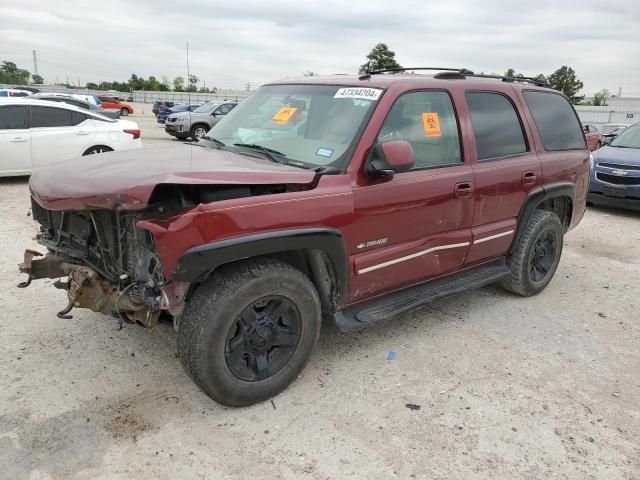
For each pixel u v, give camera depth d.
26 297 4.38
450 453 2.76
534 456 2.77
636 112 40.59
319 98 3.71
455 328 4.25
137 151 3.63
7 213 7.21
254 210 2.75
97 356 3.52
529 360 3.78
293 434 2.84
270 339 3.02
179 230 2.53
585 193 5.39
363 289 3.46
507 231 4.39
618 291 5.32
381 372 3.52
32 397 3.04
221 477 2.51
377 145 3.20
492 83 4.37
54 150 9.50
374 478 2.55
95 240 3.13
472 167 3.95
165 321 3.10
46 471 2.49
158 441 2.74
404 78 3.69
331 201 3.05
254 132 3.82
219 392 2.89
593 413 3.18
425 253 3.74
